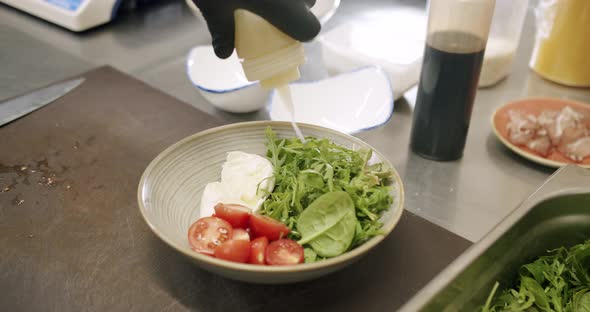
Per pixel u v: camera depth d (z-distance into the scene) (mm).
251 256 581
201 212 668
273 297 608
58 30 1264
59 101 969
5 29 1247
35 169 805
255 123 764
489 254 571
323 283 629
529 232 633
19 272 630
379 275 643
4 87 1034
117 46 1206
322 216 615
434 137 819
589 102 1025
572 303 617
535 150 839
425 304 490
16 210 726
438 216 740
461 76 746
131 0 1346
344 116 896
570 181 654
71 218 715
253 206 669
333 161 696
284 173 694
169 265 645
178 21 1332
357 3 1421
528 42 1263
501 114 906
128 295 605
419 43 1027
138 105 968
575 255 642
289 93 693
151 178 652
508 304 608
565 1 993
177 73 1102
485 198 773
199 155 729
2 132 883
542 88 1072
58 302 594
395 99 980
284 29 544
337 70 1020
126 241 680
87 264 645
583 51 1026
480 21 705
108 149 854
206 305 596
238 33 554
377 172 678
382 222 617
